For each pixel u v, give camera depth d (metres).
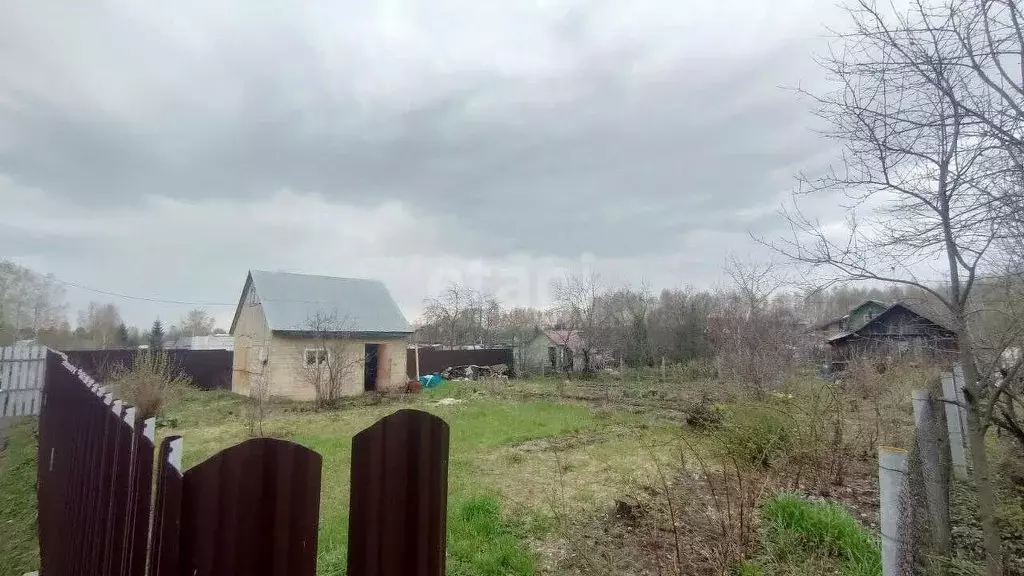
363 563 1.20
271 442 1.19
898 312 8.65
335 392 14.92
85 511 2.41
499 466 7.04
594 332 25.58
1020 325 2.36
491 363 25.89
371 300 20.14
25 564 3.88
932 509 3.38
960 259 2.39
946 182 2.37
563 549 4.14
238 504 1.15
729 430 6.27
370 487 1.23
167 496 1.13
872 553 3.34
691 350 23.64
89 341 37.72
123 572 1.57
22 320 34.41
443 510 1.35
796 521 3.86
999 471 5.02
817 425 5.74
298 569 1.18
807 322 10.36
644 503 4.99
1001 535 3.95
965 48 2.22
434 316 36.75
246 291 18.42
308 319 17.16
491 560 3.88
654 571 3.61
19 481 5.94
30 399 11.31
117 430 1.87
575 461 7.27
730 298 13.58
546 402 14.73
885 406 6.88
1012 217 2.21
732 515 4.14
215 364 20.09
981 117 2.19
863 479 5.42
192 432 10.19
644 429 9.73
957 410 5.31
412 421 1.31
